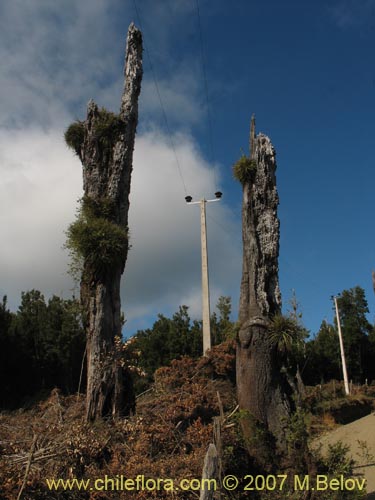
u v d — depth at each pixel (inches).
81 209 442.9
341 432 713.0
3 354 802.2
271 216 375.9
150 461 319.0
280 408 331.6
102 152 471.8
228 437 317.7
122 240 431.2
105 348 410.9
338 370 1455.5
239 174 386.3
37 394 692.7
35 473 291.7
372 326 1612.9
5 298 848.9
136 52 510.0
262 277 361.7
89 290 425.4
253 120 405.7
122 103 489.4
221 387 552.1
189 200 911.0
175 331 1024.9
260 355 341.4
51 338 861.2
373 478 429.1
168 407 422.0
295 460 302.8
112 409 392.5
